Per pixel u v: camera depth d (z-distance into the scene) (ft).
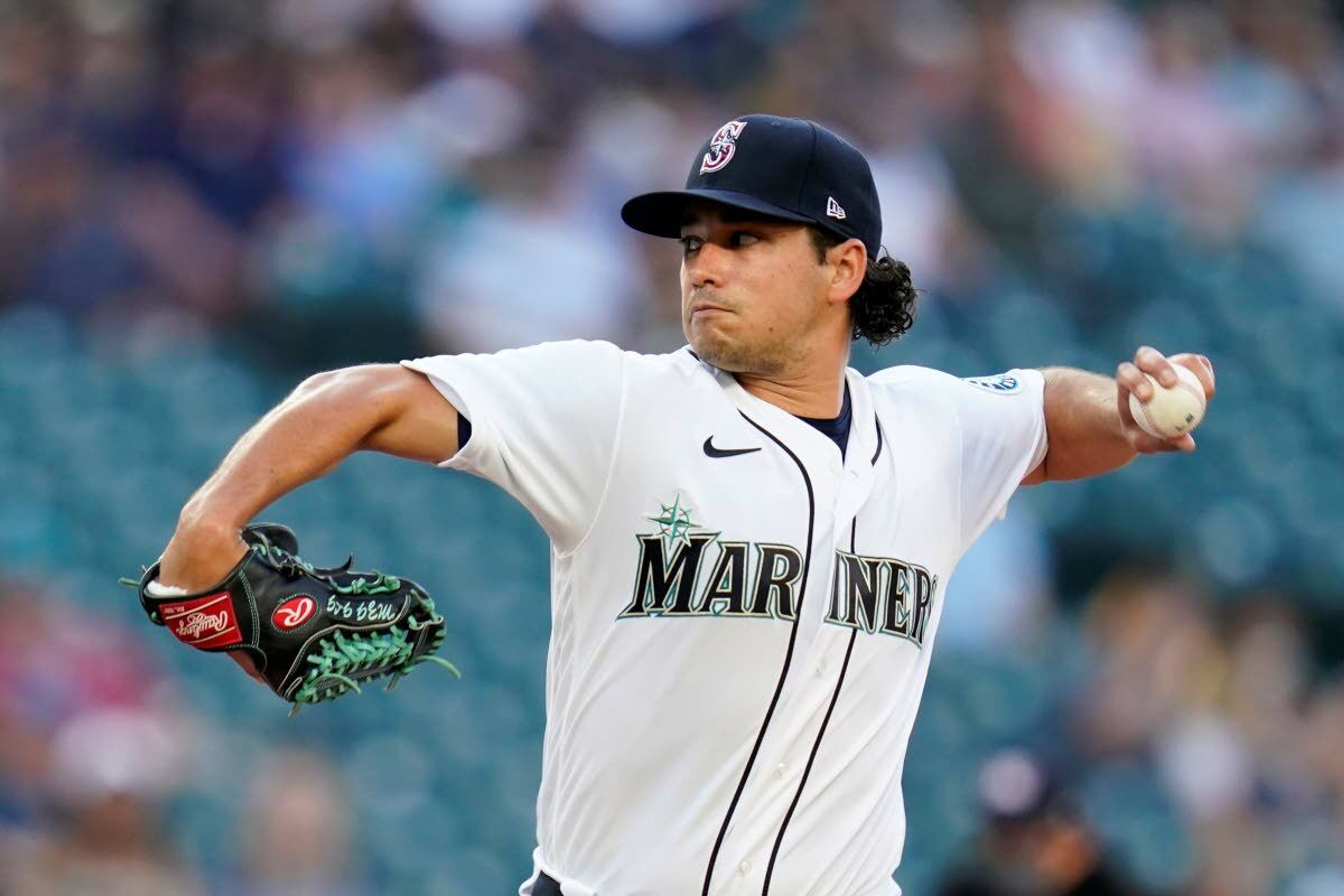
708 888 36.17
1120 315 144.66
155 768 88.53
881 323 39.68
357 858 95.76
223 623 33.14
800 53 142.72
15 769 88.74
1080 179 149.48
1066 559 125.18
